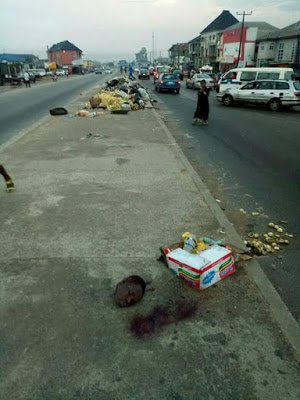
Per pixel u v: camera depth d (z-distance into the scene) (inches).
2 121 587.5
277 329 109.0
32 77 2090.3
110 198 211.8
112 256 148.3
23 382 91.0
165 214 189.6
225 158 343.3
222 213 191.9
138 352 100.3
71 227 173.6
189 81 1455.5
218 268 130.1
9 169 271.7
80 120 541.3
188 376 92.9
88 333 107.0
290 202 229.5
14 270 137.9
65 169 272.1
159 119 556.1
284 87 737.0
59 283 130.3
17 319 112.3
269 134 468.8
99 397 87.2
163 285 130.0
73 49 6437.0
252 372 94.0
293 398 87.4
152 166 282.7
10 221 180.1
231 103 813.2
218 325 110.7
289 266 153.8
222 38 2576.3
